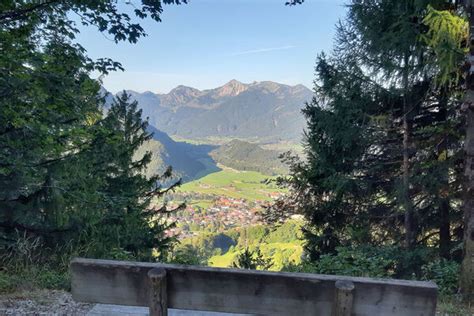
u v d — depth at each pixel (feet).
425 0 23.16
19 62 17.74
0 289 12.81
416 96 28.84
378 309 5.65
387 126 30.17
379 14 28.48
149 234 44.01
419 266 27.04
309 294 5.77
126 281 6.24
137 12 16.99
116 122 34.32
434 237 31.96
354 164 33.14
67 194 24.50
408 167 29.27
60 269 16.24
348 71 30.66
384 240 32.60
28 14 17.19
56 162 23.21
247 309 5.98
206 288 6.03
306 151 35.53
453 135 26.07
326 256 18.83
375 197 33.37
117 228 32.71
